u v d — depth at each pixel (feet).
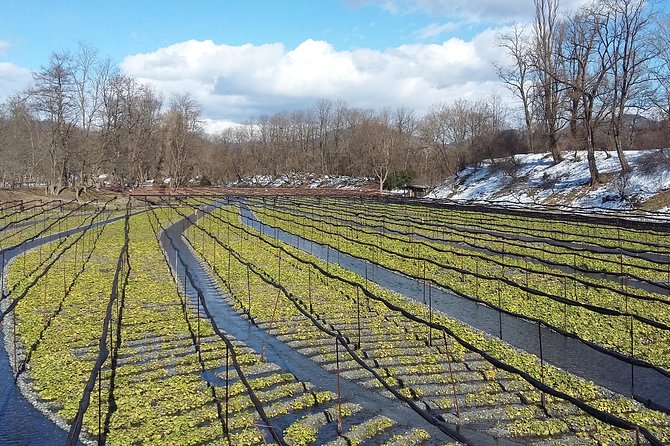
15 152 278.05
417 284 91.66
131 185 320.09
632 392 49.08
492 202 201.77
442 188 277.44
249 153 445.78
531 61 237.25
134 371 53.52
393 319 70.44
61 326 66.95
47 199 233.14
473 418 44.01
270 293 83.87
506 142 277.44
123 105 288.51
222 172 423.64
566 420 43.47
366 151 354.95
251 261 109.40
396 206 212.02
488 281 90.89
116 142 286.66
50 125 241.76
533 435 41.57
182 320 70.28
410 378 51.49
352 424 43.78
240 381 51.26
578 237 131.85
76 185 261.24
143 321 69.56
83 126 258.37
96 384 50.42
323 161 420.77
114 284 68.95
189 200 272.92
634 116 217.77
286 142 451.53
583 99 196.03
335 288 86.74
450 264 104.47
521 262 105.09
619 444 40.06
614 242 123.54
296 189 319.27
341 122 448.65
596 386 49.78
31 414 45.11
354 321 69.77
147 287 87.56
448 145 348.38
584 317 70.13
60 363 55.26
